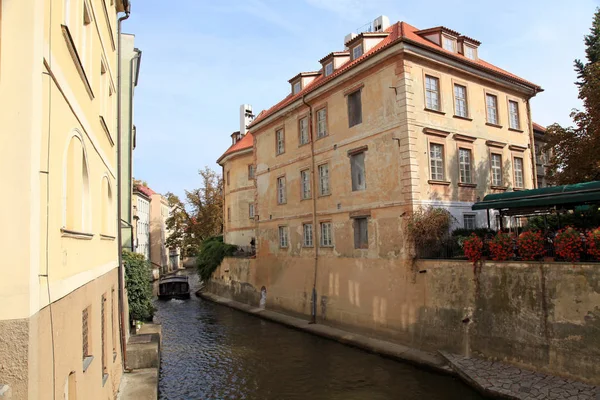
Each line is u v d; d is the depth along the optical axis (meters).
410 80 17.33
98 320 8.24
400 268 17.02
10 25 4.28
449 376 13.50
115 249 12.36
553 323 11.83
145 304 18.66
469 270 14.25
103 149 9.91
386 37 21.75
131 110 20.12
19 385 3.95
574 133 19.73
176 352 18.45
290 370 15.40
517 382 11.72
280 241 26.06
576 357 11.25
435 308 15.41
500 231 15.45
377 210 18.31
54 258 4.89
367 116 19.03
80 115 6.62
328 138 21.58
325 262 21.64
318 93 22.05
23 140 4.17
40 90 4.40
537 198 14.02
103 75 10.75
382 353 16.27
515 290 12.85
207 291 38.50
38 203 4.31
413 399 12.11
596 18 24.38
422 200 16.94
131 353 13.80
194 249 56.66
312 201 22.84
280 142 26.42
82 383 6.39
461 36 20.81
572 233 11.70
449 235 16.80
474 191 19.02
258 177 28.64
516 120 21.92
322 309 21.61
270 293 26.69
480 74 19.78
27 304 4.04
